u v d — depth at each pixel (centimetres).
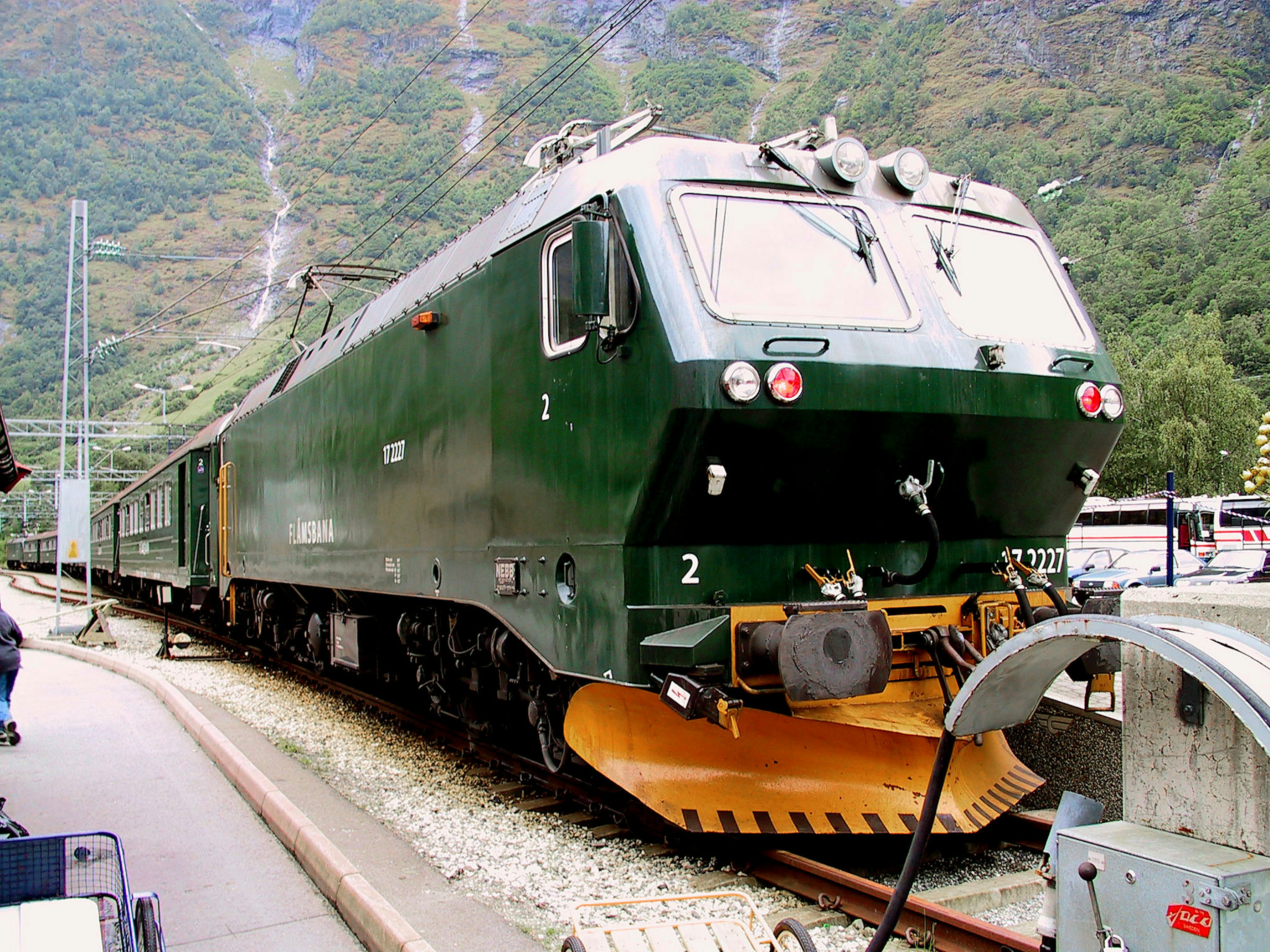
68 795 720
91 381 10656
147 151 18612
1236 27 13788
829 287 563
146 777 768
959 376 557
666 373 516
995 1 15350
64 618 2430
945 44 15388
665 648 525
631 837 619
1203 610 327
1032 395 579
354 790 761
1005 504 611
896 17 19375
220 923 492
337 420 1023
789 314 541
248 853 593
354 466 969
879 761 581
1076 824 331
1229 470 3622
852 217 595
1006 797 586
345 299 4391
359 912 475
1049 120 12594
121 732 939
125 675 1313
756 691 532
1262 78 12925
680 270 534
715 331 520
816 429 528
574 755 670
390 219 2062
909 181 616
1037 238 660
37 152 19350
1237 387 3847
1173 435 3594
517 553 655
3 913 308
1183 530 3219
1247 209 7875
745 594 557
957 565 612
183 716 976
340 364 1020
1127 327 6688
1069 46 14300
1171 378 3719
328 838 603
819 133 621
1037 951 406
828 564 577
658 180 563
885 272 582
